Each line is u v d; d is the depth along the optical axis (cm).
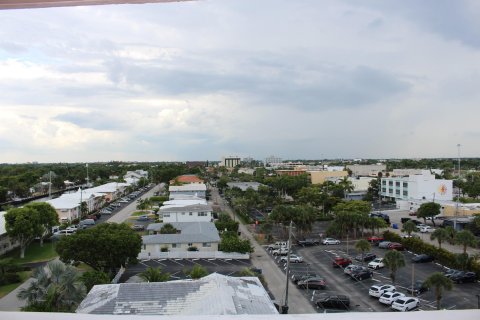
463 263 2305
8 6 207
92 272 1848
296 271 2422
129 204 6016
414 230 3341
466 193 5825
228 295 1280
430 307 1758
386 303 1794
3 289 2062
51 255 2877
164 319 174
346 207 4125
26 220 2784
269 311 1244
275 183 6612
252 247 2898
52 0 205
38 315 178
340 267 2508
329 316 173
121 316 178
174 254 2773
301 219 3491
